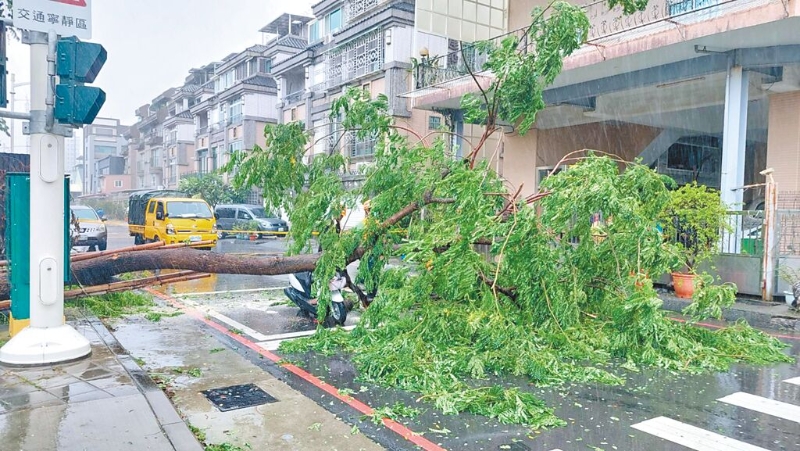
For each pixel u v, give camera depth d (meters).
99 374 4.74
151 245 7.75
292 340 7.00
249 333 7.82
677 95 14.45
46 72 4.96
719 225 10.23
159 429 3.72
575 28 7.03
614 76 13.49
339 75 28.81
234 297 10.95
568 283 6.88
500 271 6.60
